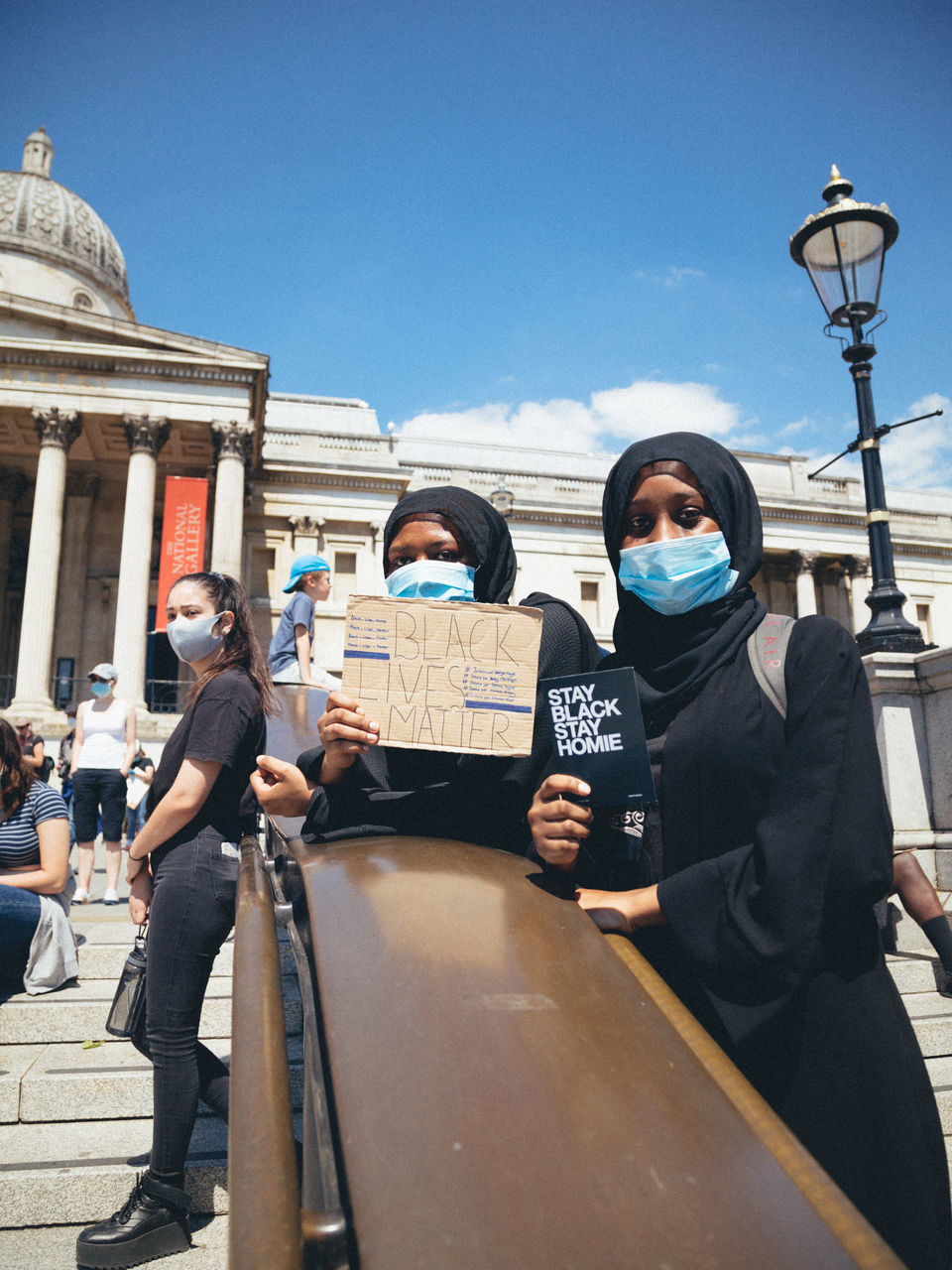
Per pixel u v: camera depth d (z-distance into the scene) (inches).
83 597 1245.1
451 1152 28.4
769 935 48.6
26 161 1544.0
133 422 1082.1
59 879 164.2
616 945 49.9
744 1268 25.7
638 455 70.3
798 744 54.1
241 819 106.7
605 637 1456.7
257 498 1316.4
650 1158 29.3
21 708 989.8
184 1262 97.0
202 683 107.0
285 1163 32.4
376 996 35.9
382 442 1405.0
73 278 1457.9
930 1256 47.1
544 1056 33.2
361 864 49.6
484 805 65.6
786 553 1612.9
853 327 239.3
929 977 171.2
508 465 1813.5
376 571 1342.3
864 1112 49.3
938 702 213.9
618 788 57.0
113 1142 123.0
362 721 59.1
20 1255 103.9
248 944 54.7
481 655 61.1
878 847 51.7
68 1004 151.9
